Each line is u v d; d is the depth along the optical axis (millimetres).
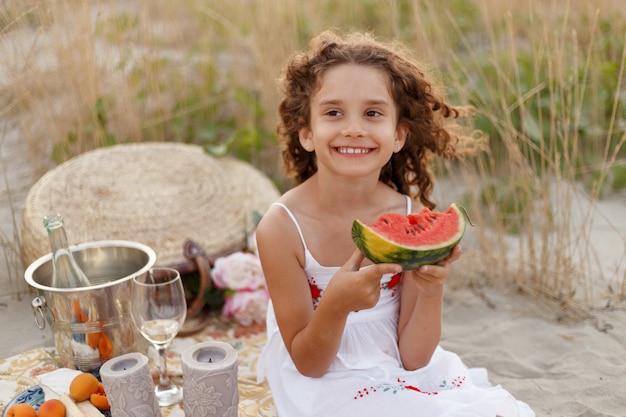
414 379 2143
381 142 2025
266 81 4398
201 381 1938
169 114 4652
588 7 4438
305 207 2184
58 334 2439
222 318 3004
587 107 4242
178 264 2949
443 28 5047
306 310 2125
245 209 3357
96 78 4129
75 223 3098
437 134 2420
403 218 1782
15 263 3279
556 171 3254
